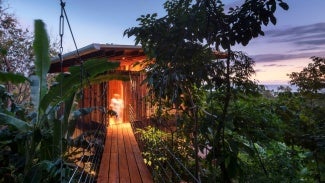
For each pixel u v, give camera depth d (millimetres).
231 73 3201
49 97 4129
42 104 4141
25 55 14945
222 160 3309
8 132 4277
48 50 4090
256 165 3840
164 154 5633
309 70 3695
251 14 2643
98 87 10234
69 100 4445
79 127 9633
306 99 3568
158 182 5258
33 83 4812
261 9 2586
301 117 3305
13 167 4367
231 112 3361
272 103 3502
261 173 3539
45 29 3941
